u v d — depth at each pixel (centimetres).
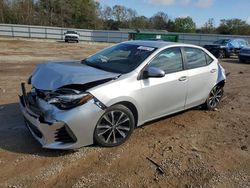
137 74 464
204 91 614
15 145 441
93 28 7856
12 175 368
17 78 973
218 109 682
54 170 383
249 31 7469
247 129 567
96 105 408
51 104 396
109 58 521
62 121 385
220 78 650
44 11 7175
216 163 427
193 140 500
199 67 589
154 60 496
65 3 7375
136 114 474
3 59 1560
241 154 461
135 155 434
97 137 427
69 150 429
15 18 6331
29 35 4650
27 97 438
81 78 415
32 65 1363
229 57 2447
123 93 437
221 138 517
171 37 2633
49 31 4738
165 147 465
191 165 416
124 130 460
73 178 369
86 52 2402
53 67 464
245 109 701
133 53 513
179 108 558
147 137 497
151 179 377
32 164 394
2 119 546
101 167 396
